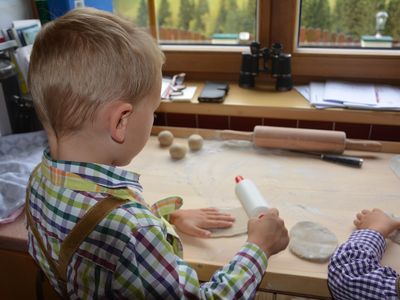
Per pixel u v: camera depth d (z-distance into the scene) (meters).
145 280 0.51
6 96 1.18
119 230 0.51
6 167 1.01
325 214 0.87
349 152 1.10
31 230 0.60
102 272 0.51
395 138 1.27
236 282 0.59
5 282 0.92
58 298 0.87
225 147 1.16
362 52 1.40
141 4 1.51
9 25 1.28
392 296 0.65
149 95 0.55
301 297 0.80
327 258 0.75
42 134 1.15
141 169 1.06
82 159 0.54
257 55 1.40
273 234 0.68
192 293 0.54
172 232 0.70
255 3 1.43
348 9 1.37
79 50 0.50
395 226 0.79
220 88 1.42
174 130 1.24
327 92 1.34
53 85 0.51
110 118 0.52
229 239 0.81
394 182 0.97
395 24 1.36
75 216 0.52
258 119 1.34
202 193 0.96
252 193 0.84
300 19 1.42
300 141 1.10
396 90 1.36
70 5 1.27
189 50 1.52
